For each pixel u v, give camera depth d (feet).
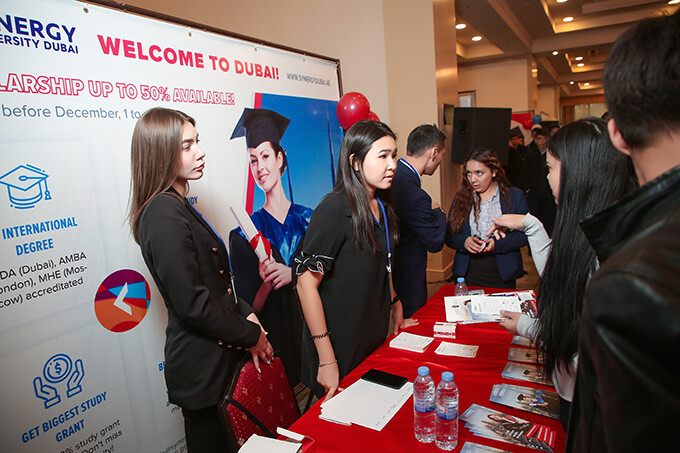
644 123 1.35
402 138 13.85
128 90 5.23
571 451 1.63
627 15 21.71
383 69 13.01
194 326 3.92
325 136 9.02
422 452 2.99
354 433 3.26
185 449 5.80
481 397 3.65
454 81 15.06
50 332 4.45
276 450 2.96
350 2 12.94
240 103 6.90
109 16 5.01
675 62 1.24
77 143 4.69
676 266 1.11
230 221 6.74
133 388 5.20
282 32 13.88
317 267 4.20
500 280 7.03
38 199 4.36
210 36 6.35
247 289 7.09
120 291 5.08
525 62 25.67
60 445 4.52
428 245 6.45
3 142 4.10
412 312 6.79
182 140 4.07
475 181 6.98
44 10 4.40
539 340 3.30
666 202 1.30
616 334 1.15
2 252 4.10
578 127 2.99
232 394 4.13
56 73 4.51
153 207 3.86
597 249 1.56
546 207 15.33
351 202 4.30
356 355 4.58
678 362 1.05
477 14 17.26
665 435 1.06
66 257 4.59
